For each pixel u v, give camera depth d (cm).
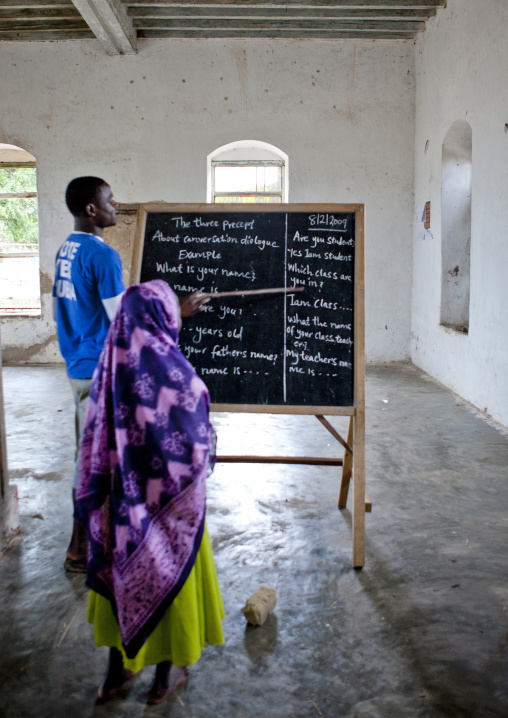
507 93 517
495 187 547
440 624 246
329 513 355
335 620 249
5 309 997
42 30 809
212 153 865
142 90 848
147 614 183
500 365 545
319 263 297
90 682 213
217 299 298
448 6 686
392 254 869
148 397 181
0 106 853
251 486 397
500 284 543
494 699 204
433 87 752
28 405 630
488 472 423
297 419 571
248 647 231
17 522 330
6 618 250
